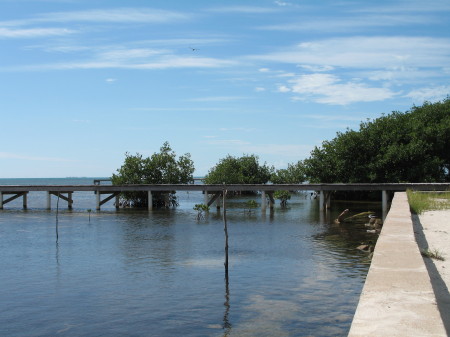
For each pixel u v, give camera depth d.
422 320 4.22
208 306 12.09
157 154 51.38
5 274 16.55
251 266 17.16
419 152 45.66
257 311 11.48
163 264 18.00
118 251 21.25
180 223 32.84
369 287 5.44
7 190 46.62
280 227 29.52
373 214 33.50
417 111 54.94
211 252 20.56
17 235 27.06
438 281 7.98
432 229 14.35
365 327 4.06
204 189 41.03
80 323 11.05
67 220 35.62
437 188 36.16
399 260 7.02
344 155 49.19
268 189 39.84
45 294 13.75
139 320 11.14
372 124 50.50
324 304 11.90
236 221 33.56
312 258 18.45
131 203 52.97
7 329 10.74
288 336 9.60
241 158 74.88
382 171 47.62
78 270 17.12
